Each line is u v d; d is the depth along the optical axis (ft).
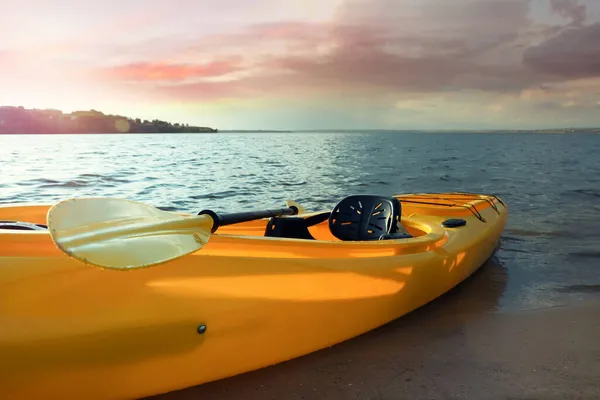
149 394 7.09
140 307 6.77
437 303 12.15
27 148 125.70
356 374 8.29
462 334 10.10
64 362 6.31
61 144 165.17
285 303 8.20
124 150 117.60
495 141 232.53
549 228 22.91
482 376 8.28
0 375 6.05
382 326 10.48
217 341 7.47
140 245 6.45
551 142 215.72
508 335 10.05
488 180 51.26
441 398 7.57
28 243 6.61
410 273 10.69
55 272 6.45
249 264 7.87
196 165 68.23
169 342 6.97
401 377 8.21
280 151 117.60
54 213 6.34
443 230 13.71
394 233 12.40
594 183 46.37
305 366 8.52
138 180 47.21
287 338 8.38
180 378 7.25
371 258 10.09
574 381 8.09
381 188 44.34
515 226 23.49
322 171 61.31
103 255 5.84
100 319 6.50
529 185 45.50
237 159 83.82
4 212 11.30
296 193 39.24
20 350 6.07
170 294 7.01
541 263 16.35
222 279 7.50
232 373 7.82
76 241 5.95
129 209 7.57
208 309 7.31
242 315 7.67
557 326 10.54
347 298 9.21
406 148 144.36
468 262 13.79
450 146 164.76
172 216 7.95
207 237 7.50
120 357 6.64
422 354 9.11
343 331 9.36
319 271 8.72
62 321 6.32
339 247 9.55
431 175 57.77
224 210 30.58
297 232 12.78
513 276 14.75
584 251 18.10
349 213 13.47
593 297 12.64
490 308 11.77
